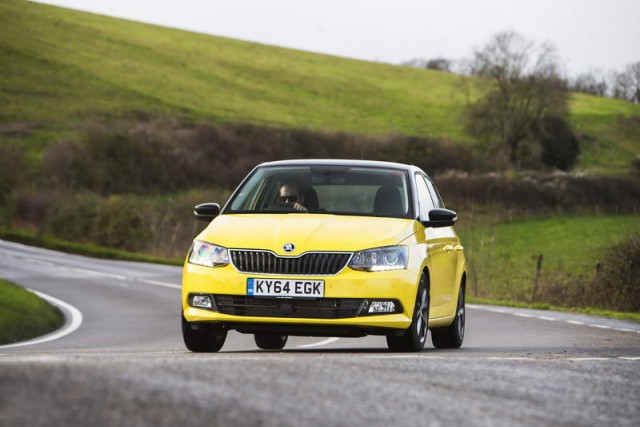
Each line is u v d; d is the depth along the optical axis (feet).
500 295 238.27
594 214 591.37
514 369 55.77
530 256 476.54
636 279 211.00
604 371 57.16
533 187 598.34
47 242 439.63
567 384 50.26
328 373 48.60
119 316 178.50
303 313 75.87
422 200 89.04
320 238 77.56
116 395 38.70
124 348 108.68
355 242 77.46
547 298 221.25
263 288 76.07
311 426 34.91
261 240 77.61
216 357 57.06
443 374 51.52
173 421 34.45
